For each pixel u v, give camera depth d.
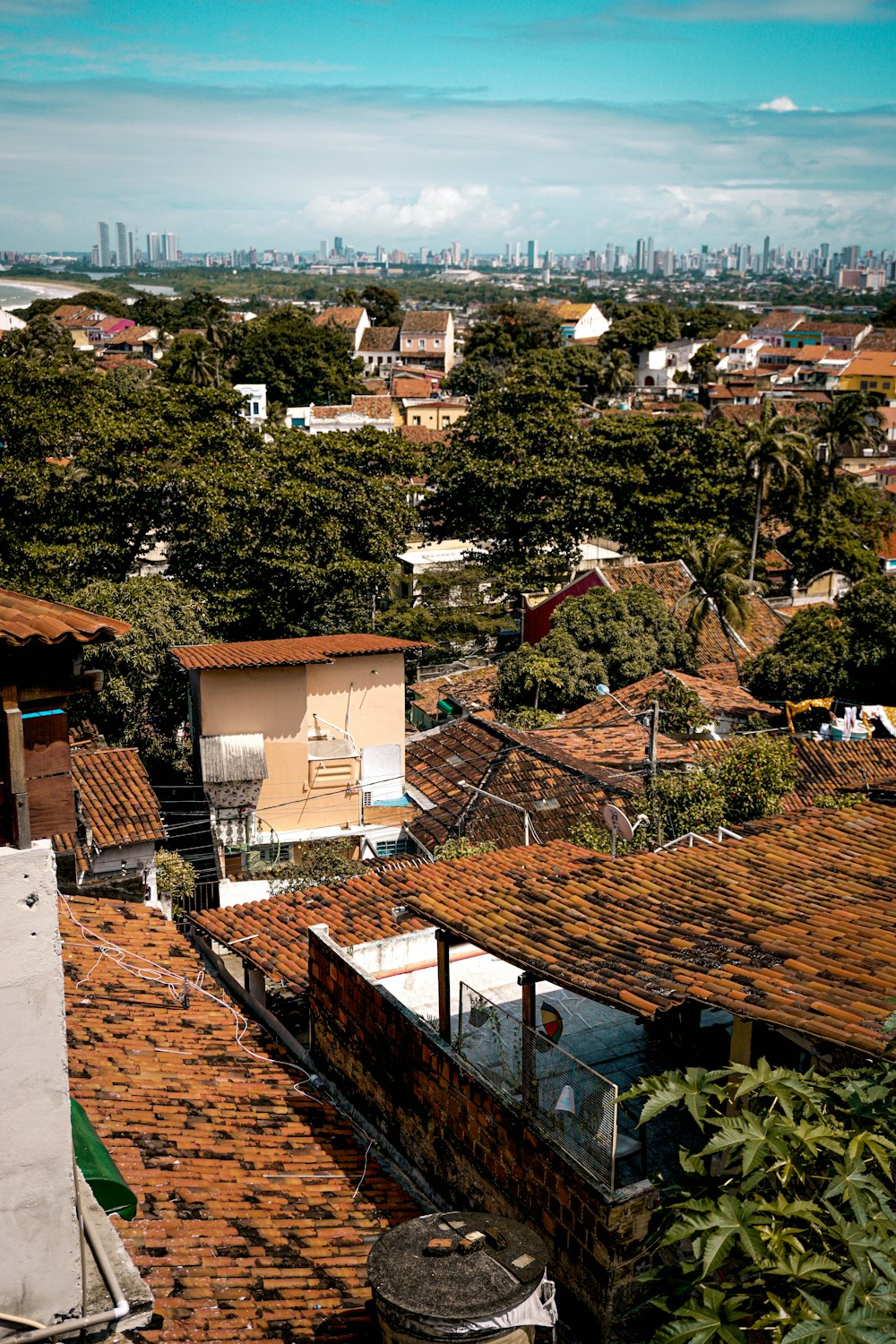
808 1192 6.92
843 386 134.75
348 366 126.50
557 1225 8.96
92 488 42.25
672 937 9.77
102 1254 6.14
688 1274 6.30
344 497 45.81
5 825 6.32
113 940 16.52
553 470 54.25
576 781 27.47
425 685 47.38
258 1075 13.14
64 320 164.12
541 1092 9.26
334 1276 9.22
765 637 49.12
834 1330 5.34
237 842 27.05
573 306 187.00
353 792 27.95
